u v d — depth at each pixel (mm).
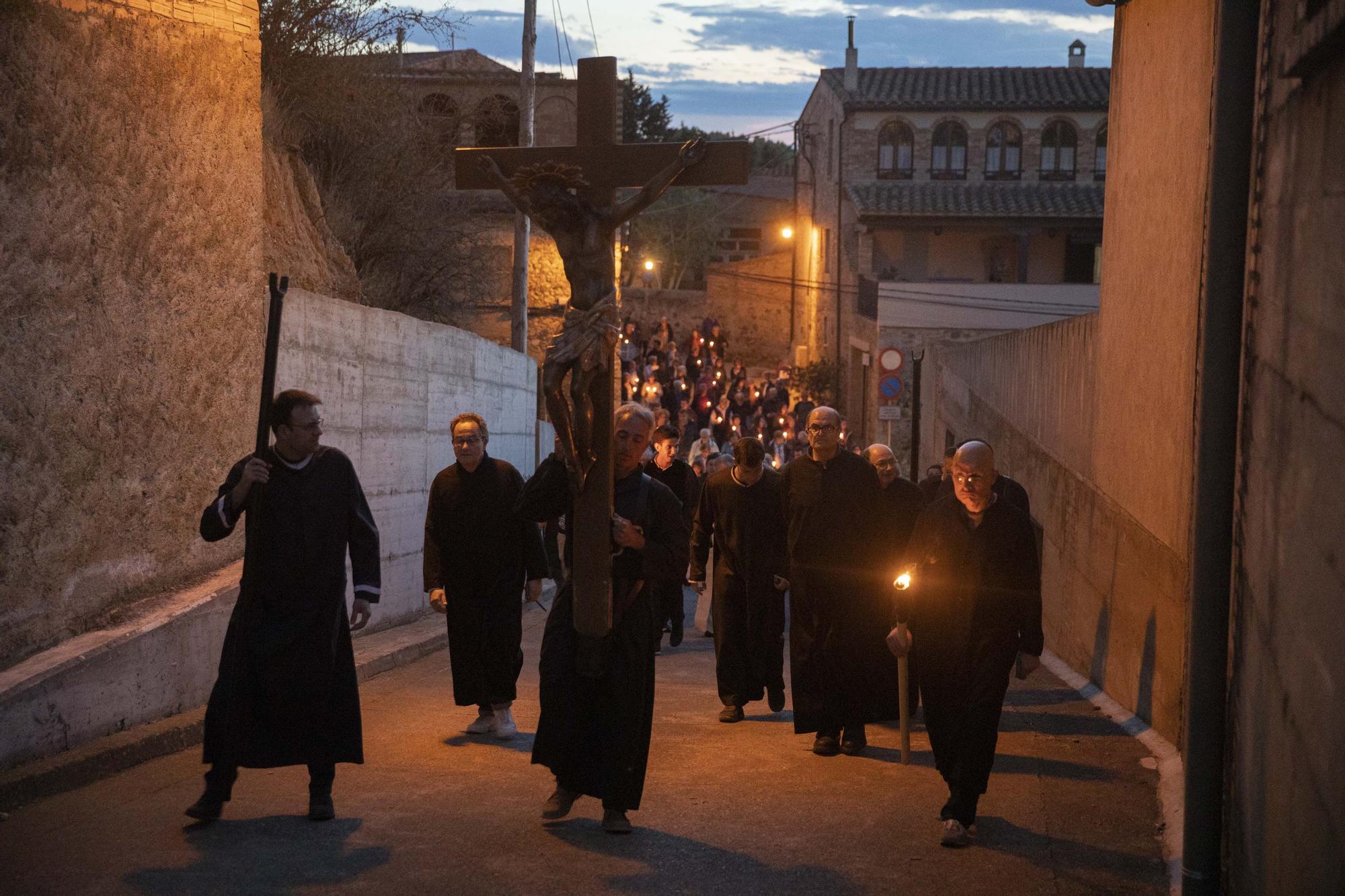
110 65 7062
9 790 5449
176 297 7777
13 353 6223
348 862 4984
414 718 7895
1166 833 5641
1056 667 10555
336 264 14109
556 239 5379
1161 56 8359
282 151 13484
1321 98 3033
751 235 67062
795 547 7328
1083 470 10586
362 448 10797
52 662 6020
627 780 5492
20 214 6289
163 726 6660
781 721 8352
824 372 45500
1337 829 2361
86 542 6809
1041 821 5863
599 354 5324
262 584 5395
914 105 43688
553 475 5727
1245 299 4625
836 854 5324
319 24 14094
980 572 5695
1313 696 2691
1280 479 3479
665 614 11523
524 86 19625
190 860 4906
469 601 7352
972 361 20562
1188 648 4734
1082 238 42781
